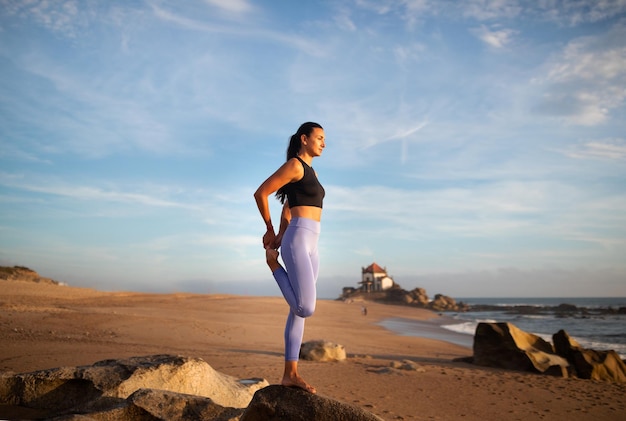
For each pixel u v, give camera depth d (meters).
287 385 3.97
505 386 11.84
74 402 5.27
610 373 14.46
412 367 13.80
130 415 4.59
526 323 61.72
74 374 5.49
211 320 30.05
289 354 4.02
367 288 154.12
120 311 29.98
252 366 12.75
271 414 3.81
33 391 5.33
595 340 36.41
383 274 154.38
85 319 22.16
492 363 15.92
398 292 140.00
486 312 104.44
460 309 123.19
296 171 4.02
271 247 4.12
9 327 17.17
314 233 4.07
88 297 43.41
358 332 33.09
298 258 3.91
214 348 17.42
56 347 13.42
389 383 11.36
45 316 21.80
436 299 129.50
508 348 15.71
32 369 9.86
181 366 5.95
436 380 12.19
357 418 3.69
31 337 15.26
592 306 128.88
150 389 4.82
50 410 5.14
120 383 5.38
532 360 15.05
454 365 16.06
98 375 5.52
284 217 4.42
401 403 9.30
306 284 3.87
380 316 66.38
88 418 4.12
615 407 9.94
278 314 41.44
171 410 4.64
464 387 11.38
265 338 23.59
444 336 39.50
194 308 40.19
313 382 10.92
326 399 3.84
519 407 9.59
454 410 9.01
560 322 63.62
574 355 14.94
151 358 6.16
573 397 10.82
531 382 12.67
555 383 12.74
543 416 8.95
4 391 5.35
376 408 8.74
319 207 4.18
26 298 34.56
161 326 22.64
